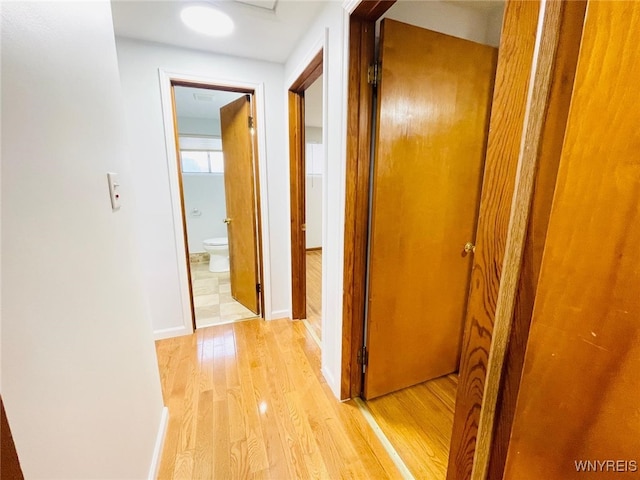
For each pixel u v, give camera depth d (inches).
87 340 28.2
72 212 27.0
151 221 81.4
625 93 11.0
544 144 16.1
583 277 13.1
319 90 113.3
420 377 68.6
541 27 15.4
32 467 19.9
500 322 19.2
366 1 43.0
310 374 72.5
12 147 19.7
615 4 11.0
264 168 90.7
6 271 18.6
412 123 52.5
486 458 21.4
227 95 121.1
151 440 46.6
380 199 53.3
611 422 12.8
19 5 21.0
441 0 57.9
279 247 98.4
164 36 70.1
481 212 23.8
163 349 83.0
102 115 35.6
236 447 52.0
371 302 58.1
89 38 33.1
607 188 11.9
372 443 53.2
